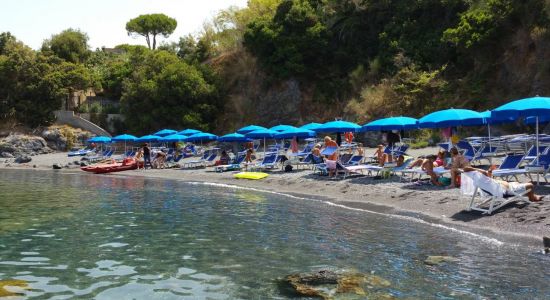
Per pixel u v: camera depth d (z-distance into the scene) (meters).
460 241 9.51
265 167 25.30
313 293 6.59
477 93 31.95
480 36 32.16
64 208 14.56
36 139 47.19
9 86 54.16
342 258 8.46
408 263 8.07
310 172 22.14
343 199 15.68
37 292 6.76
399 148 20.45
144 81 49.81
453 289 6.72
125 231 10.93
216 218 12.62
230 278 7.38
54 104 53.88
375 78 40.75
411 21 40.75
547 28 29.41
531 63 30.03
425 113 33.66
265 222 11.97
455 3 38.03
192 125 47.34
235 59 53.53
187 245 9.52
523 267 7.66
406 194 14.84
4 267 8.00
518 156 13.90
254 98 48.69
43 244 9.64
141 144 47.19
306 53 46.00
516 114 12.61
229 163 27.88
